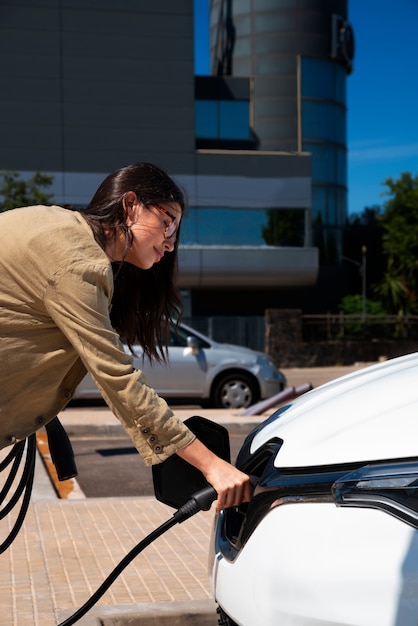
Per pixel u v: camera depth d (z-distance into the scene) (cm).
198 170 3466
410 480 169
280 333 2772
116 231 206
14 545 474
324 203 4081
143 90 3462
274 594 179
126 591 392
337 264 4091
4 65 3369
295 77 4072
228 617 208
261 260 3438
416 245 3588
